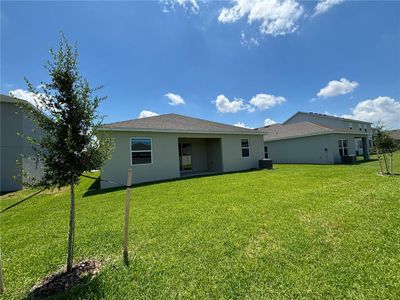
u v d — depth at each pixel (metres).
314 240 3.76
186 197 7.54
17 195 10.70
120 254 3.60
